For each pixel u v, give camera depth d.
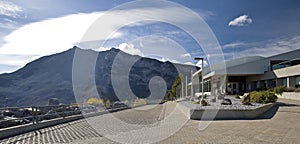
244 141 6.22
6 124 8.76
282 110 12.82
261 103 15.38
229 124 9.05
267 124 8.77
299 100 19.64
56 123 10.32
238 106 13.13
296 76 25.05
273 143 5.96
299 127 7.97
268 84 30.73
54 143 6.35
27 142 6.48
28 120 9.53
